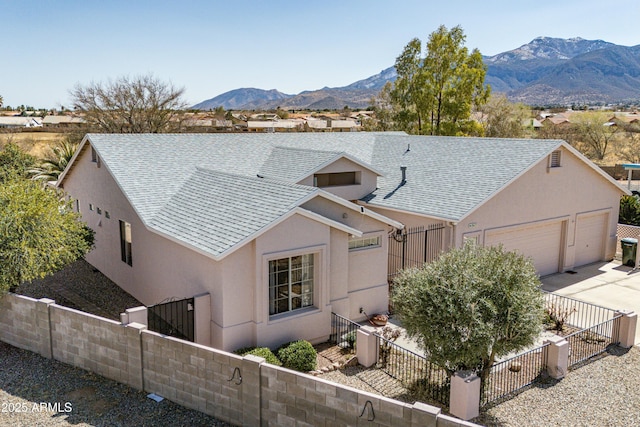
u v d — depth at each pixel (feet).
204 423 30.89
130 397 33.78
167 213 51.06
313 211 48.16
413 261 61.31
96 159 65.05
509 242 63.36
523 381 37.76
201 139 72.43
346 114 517.55
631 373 39.73
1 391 34.35
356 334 42.34
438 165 71.36
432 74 144.05
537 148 64.54
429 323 33.22
